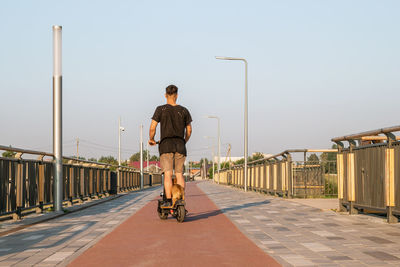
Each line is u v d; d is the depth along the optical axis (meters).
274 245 6.02
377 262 4.84
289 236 6.82
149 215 10.38
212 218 9.47
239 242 6.28
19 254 5.54
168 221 8.93
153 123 8.62
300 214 10.15
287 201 14.60
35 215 10.22
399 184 7.83
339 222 8.46
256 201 15.13
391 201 8.05
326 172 16.33
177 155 8.73
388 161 8.03
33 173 10.14
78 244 6.25
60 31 11.59
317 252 5.48
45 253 5.59
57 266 4.81
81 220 9.49
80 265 4.85
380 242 6.11
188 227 7.95
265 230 7.53
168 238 6.67
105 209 12.59
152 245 6.07
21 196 9.24
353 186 9.74
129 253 5.51
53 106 11.56
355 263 4.80
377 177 8.61
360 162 9.40
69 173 13.09
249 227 7.94
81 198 14.46
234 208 12.19
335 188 16.38
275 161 17.78
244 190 26.58
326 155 16.27
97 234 7.25
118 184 23.83
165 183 8.77
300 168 16.19
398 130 7.41
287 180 16.02
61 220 9.59
